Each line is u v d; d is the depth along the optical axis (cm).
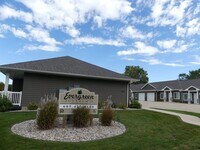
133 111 1495
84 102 864
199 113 1680
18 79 2030
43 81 1616
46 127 770
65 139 663
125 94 1898
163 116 1318
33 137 673
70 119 860
